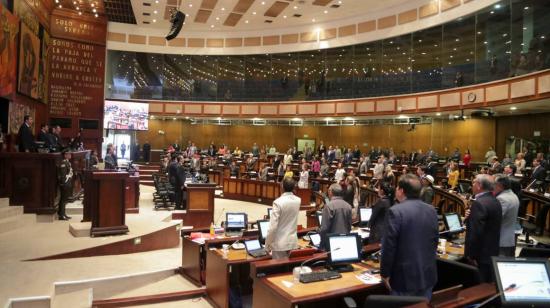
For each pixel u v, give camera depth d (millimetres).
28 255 5777
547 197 8391
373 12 18406
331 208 4602
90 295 5012
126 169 11422
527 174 11750
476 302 2885
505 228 4508
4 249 6012
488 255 4016
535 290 2684
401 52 17766
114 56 21062
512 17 12859
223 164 18625
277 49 21156
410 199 3338
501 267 2785
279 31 21141
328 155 18516
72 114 15016
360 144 21266
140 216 9109
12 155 7730
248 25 20891
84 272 5469
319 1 17031
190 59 22281
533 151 15383
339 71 20031
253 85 22047
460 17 14984
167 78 22094
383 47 18438
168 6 17922
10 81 10180
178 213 9969
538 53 11766
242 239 5543
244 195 15578
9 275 4996
